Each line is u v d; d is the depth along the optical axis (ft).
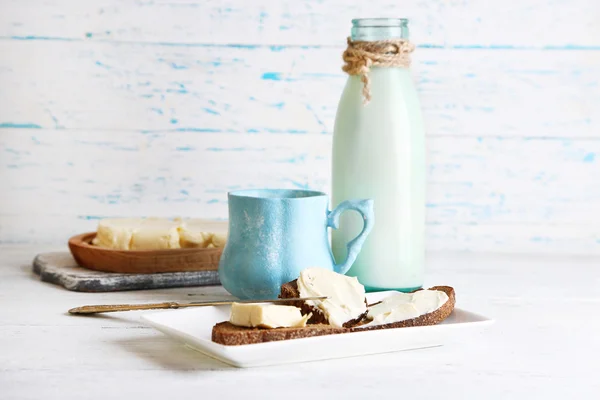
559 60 5.66
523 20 5.64
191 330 4.25
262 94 5.67
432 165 5.73
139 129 5.67
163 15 5.62
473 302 4.76
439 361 4.14
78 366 4.05
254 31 5.63
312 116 5.68
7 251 5.54
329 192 5.72
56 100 5.65
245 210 4.51
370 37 4.71
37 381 3.94
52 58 5.62
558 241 5.77
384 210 4.70
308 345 4.03
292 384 3.94
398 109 4.70
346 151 4.73
